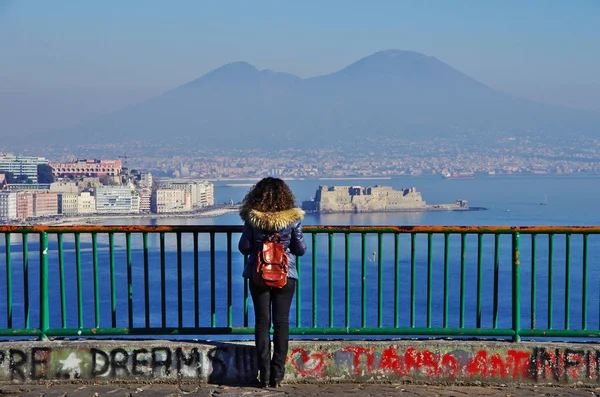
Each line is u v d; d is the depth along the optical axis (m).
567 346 7.38
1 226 7.74
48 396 7.04
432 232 7.71
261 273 6.98
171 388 7.26
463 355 7.39
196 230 7.70
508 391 7.20
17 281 78.31
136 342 7.51
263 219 7.00
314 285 7.77
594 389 7.27
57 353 7.47
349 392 7.09
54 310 59.69
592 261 96.75
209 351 7.43
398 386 7.31
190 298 69.00
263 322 7.18
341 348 7.40
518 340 7.60
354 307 62.50
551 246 7.67
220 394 7.03
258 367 7.28
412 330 7.72
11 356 7.47
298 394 7.02
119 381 7.46
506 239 121.56
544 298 63.59
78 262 7.79
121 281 80.44
